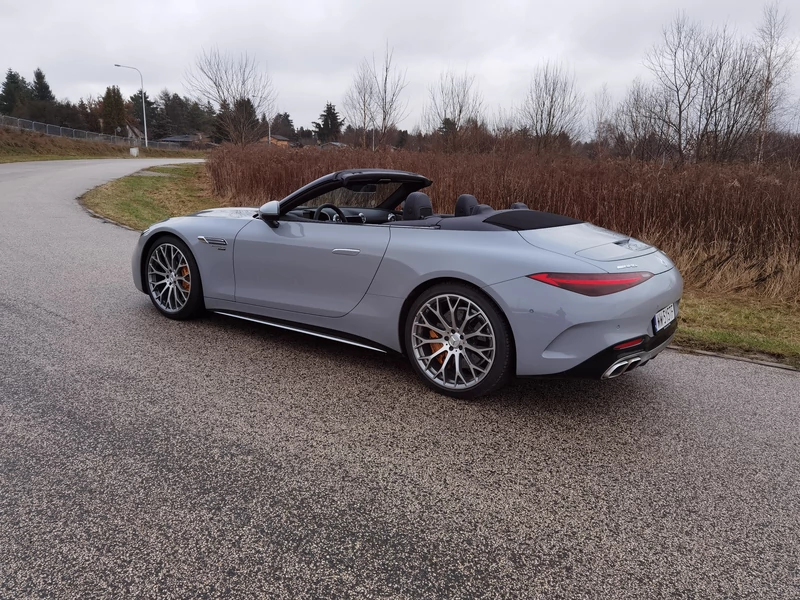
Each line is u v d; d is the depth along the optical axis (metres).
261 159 14.58
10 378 3.08
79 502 2.04
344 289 3.40
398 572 1.77
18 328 3.90
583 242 3.04
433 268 3.01
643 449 2.67
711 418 3.08
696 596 1.73
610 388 3.44
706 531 2.06
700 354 4.30
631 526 2.07
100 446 2.44
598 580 1.78
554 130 22.38
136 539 1.86
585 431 2.83
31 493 2.08
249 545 1.86
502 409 3.03
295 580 1.71
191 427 2.65
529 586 1.74
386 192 4.29
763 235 7.54
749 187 7.73
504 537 1.97
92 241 7.67
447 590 1.70
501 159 10.75
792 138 13.95
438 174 10.91
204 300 4.13
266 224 3.82
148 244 4.37
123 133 85.38
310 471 2.33
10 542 1.82
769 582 1.80
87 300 4.71
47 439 2.47
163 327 4.12
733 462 2.59
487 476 2.36
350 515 2.05
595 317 2.66
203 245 4.03
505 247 2.91
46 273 5.58
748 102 13.95
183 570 1.73
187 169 26.48
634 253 3.06
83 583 1.66
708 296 7.06
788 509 2.22
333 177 3.70
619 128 18.83
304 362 3.58
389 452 2.52
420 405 3.03
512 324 2.80
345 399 3.06
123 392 2.99
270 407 2.91
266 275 3.75
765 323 5.69
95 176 19.39
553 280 2.71
